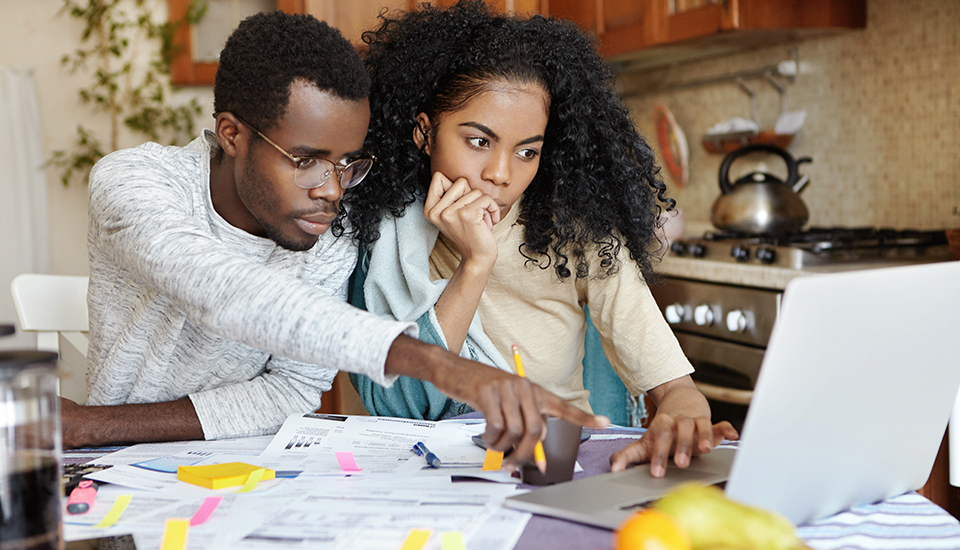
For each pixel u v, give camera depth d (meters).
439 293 1.16
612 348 1.30
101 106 3.46
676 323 2.19
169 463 0.88
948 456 1.57
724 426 0.92
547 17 1.26
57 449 0.61
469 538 0.66
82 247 3.55
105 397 1.12
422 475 0.83
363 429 1.01
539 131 1.13
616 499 0.73
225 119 0.95
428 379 0.75
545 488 0.76
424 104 1.18
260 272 0.79
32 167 3.39
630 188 1.24
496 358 1.25
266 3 3.27
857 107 2.29
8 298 3.35
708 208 2.86
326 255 1.17
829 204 2.42
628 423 1.55
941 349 0.71
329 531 0.68
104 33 3.41
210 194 1.06
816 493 0.68
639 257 1.27
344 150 0.94
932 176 2.06
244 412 1.05
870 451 0.70
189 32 3.27
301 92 0.90
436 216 1.16
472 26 1.20
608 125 1.23
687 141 2.95
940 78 2.02
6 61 3.44
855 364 0.64
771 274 1.86
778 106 2.56
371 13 2.41
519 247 1.29
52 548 0.60
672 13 2.44
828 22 2.21
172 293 0.82
